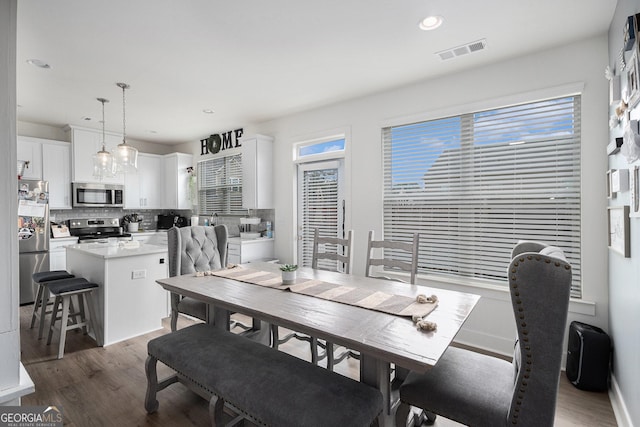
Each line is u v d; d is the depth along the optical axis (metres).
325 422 1.19
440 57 2.72
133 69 2.94
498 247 2.87
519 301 1.11
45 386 2.23
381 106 3.53
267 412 1.29
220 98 3.71
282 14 2.13
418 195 3.32
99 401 2.06
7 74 1.25
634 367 1.69
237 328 3.28
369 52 2.64
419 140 3.31
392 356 1.15
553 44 2.51
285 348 2.88
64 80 3.17
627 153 1.64
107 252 3.03
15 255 1.28
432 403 1.35
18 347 1.29
